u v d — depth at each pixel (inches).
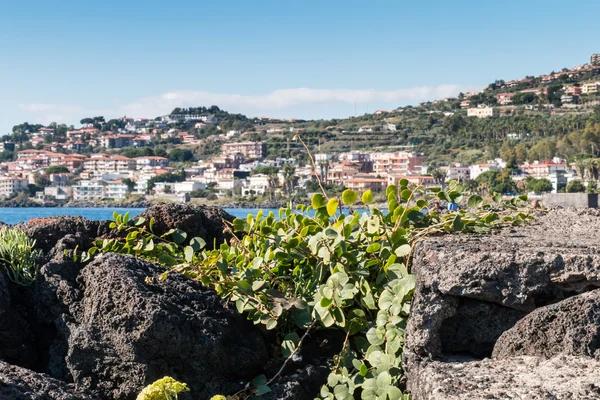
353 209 179.8
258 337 153.4
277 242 169.0
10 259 165.3
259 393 141.2
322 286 157.2
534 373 101.8
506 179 6166.3
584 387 93.4
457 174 7509.8
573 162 6909.5
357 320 151.8
